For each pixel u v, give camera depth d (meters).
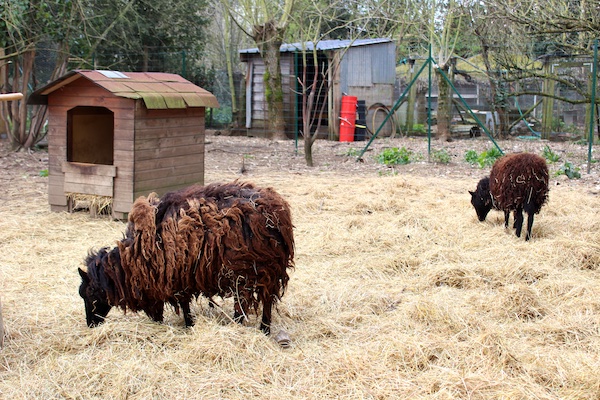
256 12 19.03
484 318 5.02
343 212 8.68
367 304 5.34
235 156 14.77
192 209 4.38
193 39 21.22
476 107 21.23
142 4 19.19
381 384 3.91
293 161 14.05
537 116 20.81
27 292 5.68
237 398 3.77
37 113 14.36
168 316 4.98
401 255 6.73
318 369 4.11
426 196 9.56
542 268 6.21
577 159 13.59
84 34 15.61
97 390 3.90
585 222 7.74
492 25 17.05
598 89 16.83
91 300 4.70
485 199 7.88
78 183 8.44
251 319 4.88
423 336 4.59
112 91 7.73
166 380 3.97
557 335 4.69
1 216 8.40
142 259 4.44
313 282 5.97
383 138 19.47
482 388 3.84
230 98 25.14
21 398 3.77
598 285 5.74
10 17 12.37
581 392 3.82
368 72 19.58
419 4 19.28
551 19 12.34
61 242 7.37
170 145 8.55
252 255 4.35
